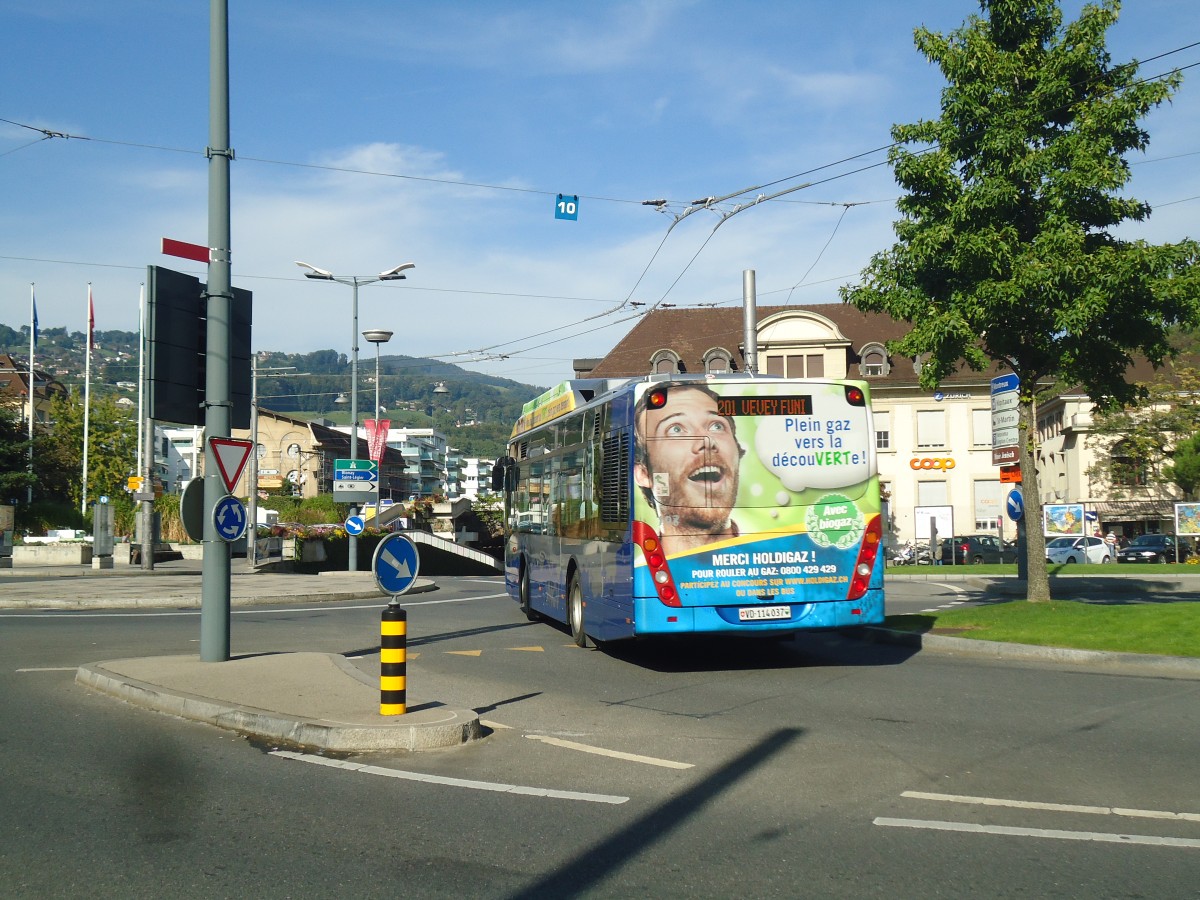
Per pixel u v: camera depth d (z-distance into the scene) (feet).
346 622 62.44
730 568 38.78
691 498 38.83
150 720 29.73
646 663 42.55
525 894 15.74
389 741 25.90
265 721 27.63
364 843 18.33
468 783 22.52
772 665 41.60
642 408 39.04
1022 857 17.33
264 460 315.17
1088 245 49.60
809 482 39.52
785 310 186.09
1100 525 183.83
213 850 17.94
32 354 193.57
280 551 146.92
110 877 16.56
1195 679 36.37
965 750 25.39
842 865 16.99
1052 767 23.62
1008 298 47.78
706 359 187.21
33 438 183.21
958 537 154.81
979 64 49.19
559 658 44.29
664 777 22.99
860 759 24.48
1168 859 17.22
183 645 48.49
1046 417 213.87
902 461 189.88
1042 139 49.73
